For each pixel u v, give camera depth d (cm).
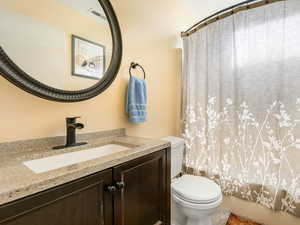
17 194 45
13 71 78
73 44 103
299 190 123
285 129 129
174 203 137
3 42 77
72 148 93
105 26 118
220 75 162
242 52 150
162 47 175
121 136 131
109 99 125
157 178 100
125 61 136
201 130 180
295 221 129
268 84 137
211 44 170
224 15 158
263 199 140
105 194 69
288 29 127
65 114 100
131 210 82
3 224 43
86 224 62
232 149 157
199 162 182
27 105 85
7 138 79
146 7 155
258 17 141
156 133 170
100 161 68
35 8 87
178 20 198
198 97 182
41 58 89
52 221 53
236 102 153
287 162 128
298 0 123
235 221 150
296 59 124
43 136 91
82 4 107
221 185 164
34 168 75
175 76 197
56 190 54
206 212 118
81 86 106
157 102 171
